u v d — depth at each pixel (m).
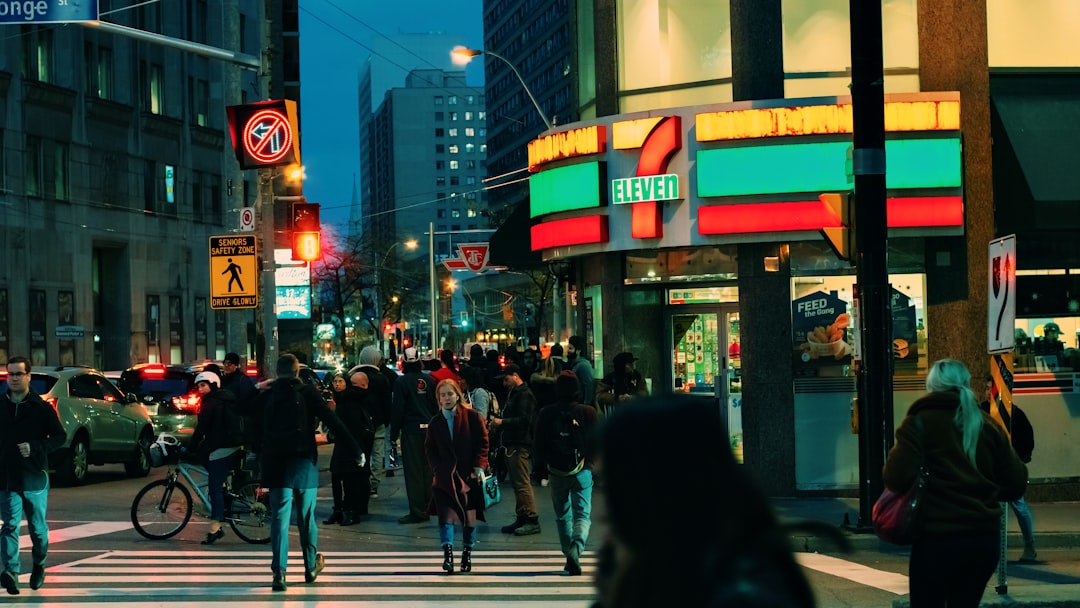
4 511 11.16
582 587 11.39
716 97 18.34
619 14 19.12
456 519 12.27
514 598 10.81
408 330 109.31
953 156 17.27
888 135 17.27
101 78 52.91
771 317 17.62
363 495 16.50
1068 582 11.77
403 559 13.37
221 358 62.47
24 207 47.41
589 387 18.50
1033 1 17.84
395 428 16.36
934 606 6.84
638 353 19.52
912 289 17.73
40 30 48.84
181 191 58.78
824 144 17.31
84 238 51.03
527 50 152.50
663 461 1.93
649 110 18.12
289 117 18.38
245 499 14.68
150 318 55.84
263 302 20.47
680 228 17.84
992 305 10.82
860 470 14.41
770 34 17.72
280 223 57.28
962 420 6.73
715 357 19.61
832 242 14.52
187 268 59.19
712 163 17.53
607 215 18.45
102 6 52.31
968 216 17.41
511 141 162.00
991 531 6.72
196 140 60.03
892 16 17.92
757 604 1.86
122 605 10.56
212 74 62.09
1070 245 17.75
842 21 17.92
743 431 17.84
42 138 48.59
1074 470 17.53
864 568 12.79
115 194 53.47
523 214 22.41
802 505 16.84
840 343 17.59
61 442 11.28
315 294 90.38
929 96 17.28
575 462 11.97
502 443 15.69
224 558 13.42
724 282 19.09
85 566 12.83
